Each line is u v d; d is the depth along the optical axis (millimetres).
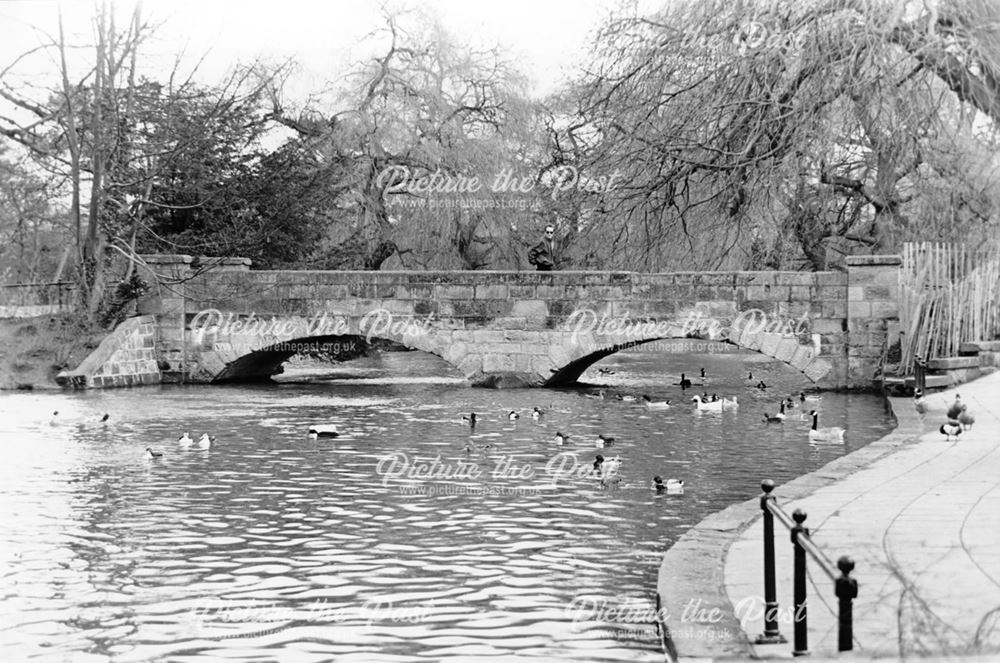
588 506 16703
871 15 23906
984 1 23000
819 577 10500
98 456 21766
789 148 25609
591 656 10125
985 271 33875
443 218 49031
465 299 37156
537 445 23250
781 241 36688
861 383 34562
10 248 62656
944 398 26562
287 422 27359
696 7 28312
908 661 7172
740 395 34625
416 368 48438
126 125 42406
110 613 11555
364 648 10445
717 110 26109
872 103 25109
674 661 9008
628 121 29516
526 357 36938
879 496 14156
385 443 23625
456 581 12609
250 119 47281
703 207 29656
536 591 12180
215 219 45062
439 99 49250
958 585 9633
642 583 12461
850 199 38312
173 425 26703
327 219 48375
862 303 34438
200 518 16016
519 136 49688
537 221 48625
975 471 15969
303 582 12633
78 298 39000
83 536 14898
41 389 36438
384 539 14664
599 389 36875
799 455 21594
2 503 17047
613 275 35969
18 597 12094
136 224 40375
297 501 17219
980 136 27469
